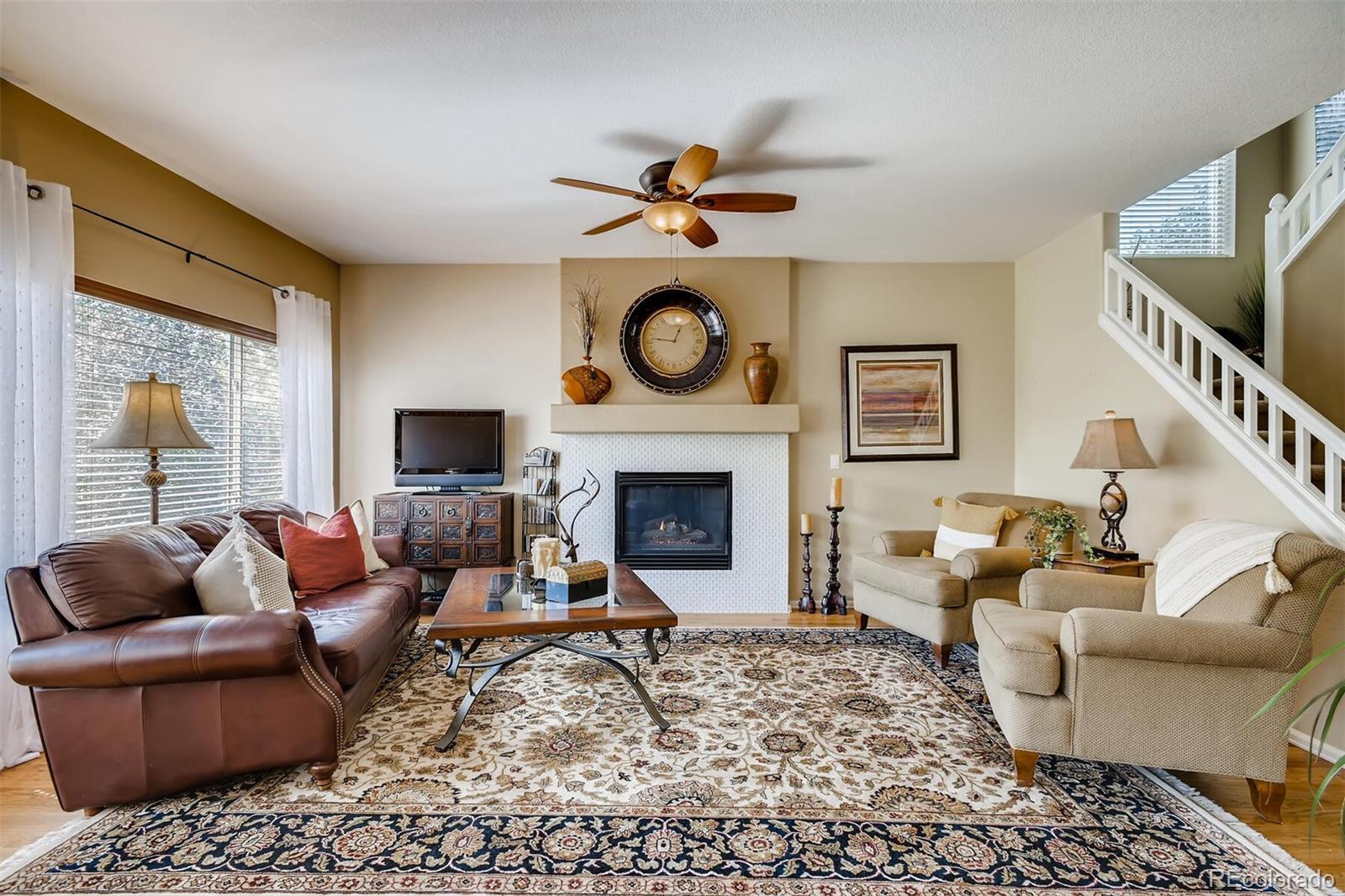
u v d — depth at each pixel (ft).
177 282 10.71
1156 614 7.34
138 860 5.89
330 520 11.52
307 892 5.51
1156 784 7.34
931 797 7.02
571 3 6.44
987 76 7.75
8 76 7.77
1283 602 6.50
